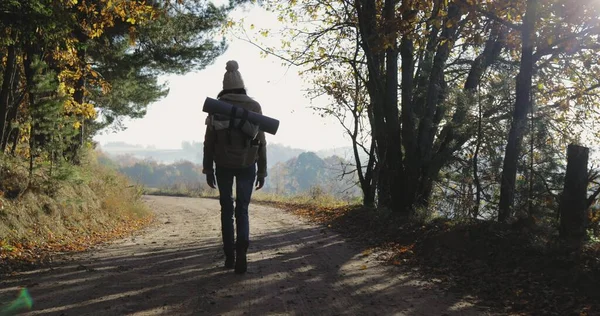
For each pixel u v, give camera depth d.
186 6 18.53
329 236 10.29
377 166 17.08
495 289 5.25
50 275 5.36
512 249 6.37
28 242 8.03
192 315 3.91
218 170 5.29
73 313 3.87
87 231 10.83
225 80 5.36
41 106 10.16
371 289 5.12
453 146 11.56
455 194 11.00
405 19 10.50
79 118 15.69
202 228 12.62
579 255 5.46
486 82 10.40
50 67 13.75
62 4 9.85
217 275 5.39
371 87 14.11
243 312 4.04
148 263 6.20
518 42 11.09
